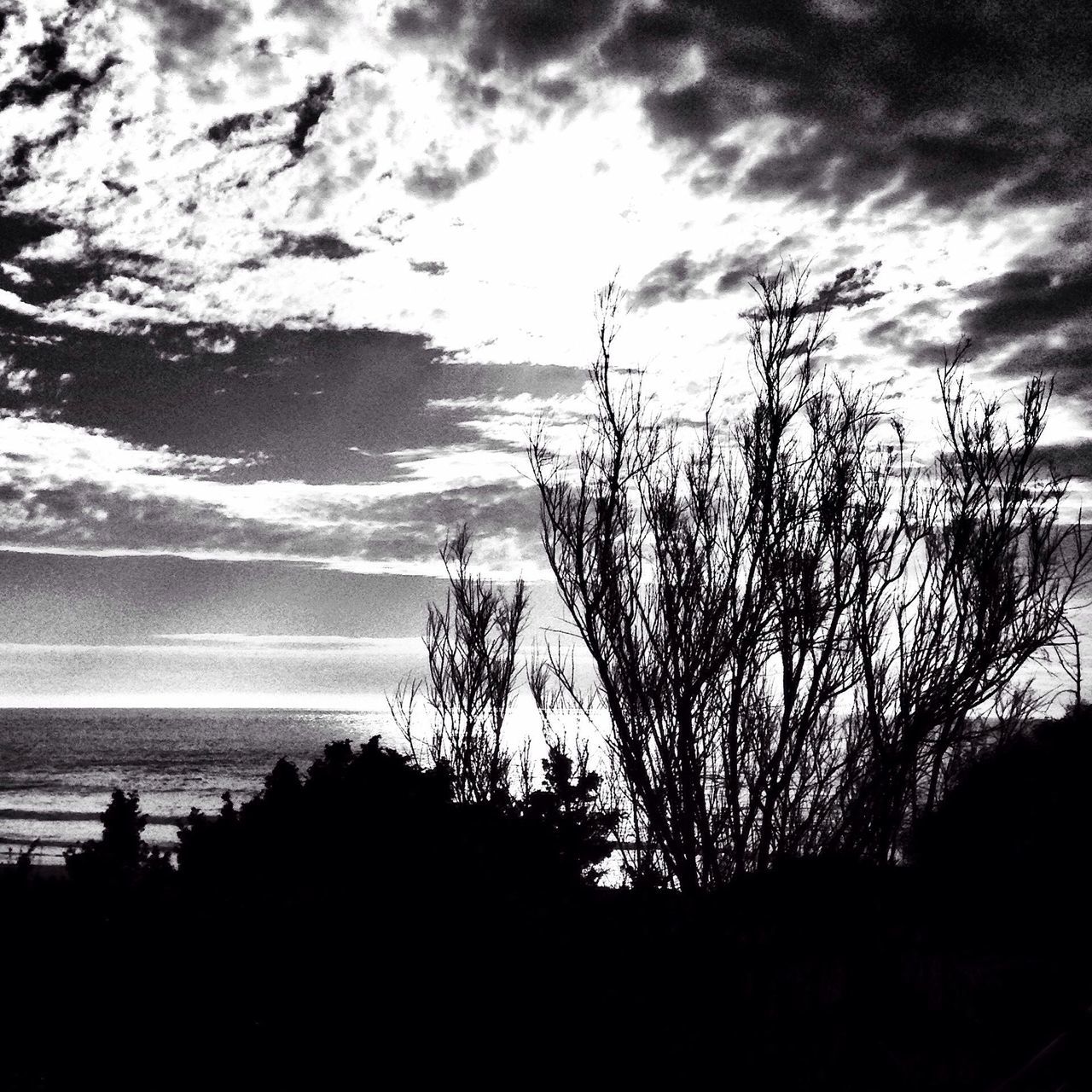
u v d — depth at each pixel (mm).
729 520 6105
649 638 6016
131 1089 4531
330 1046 4836
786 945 5617
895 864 5695
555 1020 5160
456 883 5809
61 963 4688
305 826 6320
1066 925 7562
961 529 5645
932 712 5402
